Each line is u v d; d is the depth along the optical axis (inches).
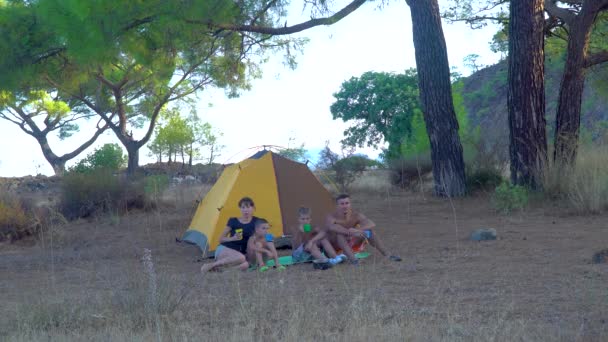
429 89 642.8
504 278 294.0
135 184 709.9
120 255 423.8
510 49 587.5
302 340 204.5
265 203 426.6
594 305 239.5
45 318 239.6
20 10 515.5
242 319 233.6
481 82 2134.6
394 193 767.1
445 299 257.4
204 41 582.2
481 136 725.9
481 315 231.0
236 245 356.2
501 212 525.7
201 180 1050.7
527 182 575.5
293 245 372.8
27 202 557.6
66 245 483.5
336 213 362.6
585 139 600.4
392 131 1344.7
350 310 234.5
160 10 513.7
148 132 1300.4
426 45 637.9
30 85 575.5
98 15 490.9
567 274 295.9
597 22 718.5
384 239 435.5
